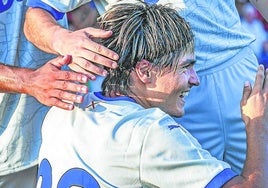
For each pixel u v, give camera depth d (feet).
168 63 13.94
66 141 13.91
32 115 19.52
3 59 18.86
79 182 13.48
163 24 13.96
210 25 18.02
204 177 13.01
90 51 14.03
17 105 19.26
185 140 13.29
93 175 13.34
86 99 14.38
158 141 13.09
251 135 13.71
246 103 14.01
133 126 13.32
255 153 13.50
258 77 14.14
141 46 13.83
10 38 18.78
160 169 13.01
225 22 18.34
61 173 13.82
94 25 19.27
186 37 14.07
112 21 14.16
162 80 14.02
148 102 14.20
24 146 19.69
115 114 13.71
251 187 13.05
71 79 14.29
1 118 19.35
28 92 16.29
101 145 13.35
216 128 18.28
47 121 14.76
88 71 14.17
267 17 19.33
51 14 17.16
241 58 18.69
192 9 17.63
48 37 15.90
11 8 18.60
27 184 20.24
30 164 19.85
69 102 14.28
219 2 18.13
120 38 13.92
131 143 13.15
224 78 18.31
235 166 18.66
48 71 14.73
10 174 19.97
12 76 16.47
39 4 17.20
